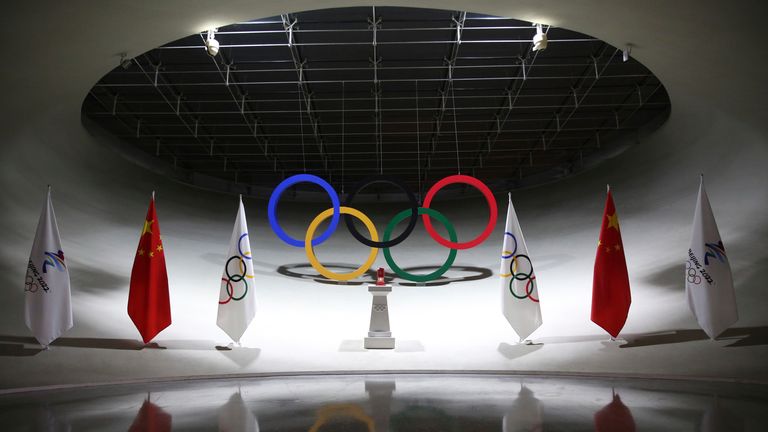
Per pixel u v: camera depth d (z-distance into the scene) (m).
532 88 13.67
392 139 17.22
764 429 5.42
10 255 10.52
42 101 10.59
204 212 16.14
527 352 10.59
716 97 10.71
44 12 7.86
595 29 9.01
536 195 16.81
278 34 11.05
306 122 15.78
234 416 6.27
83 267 11.51
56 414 6.49
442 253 15.09
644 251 12.28
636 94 14.02
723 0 7.79
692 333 9.85
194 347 10.45
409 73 12.82
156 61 12.04
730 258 10.72
